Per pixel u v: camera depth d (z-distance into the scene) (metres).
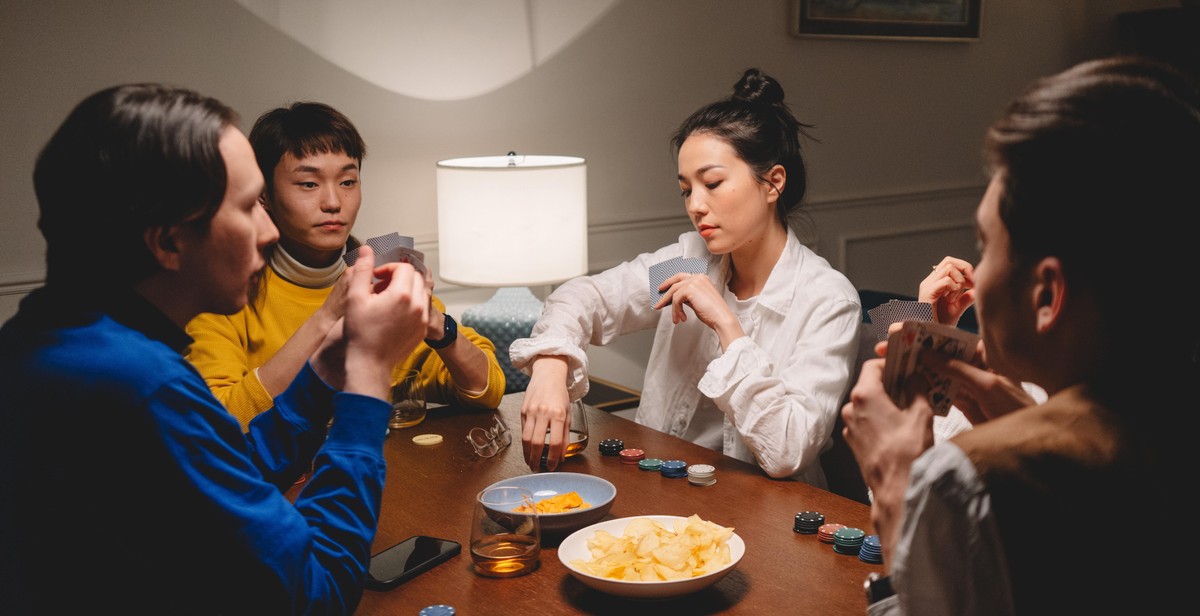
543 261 2.94
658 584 1.18
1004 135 0.72
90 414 0.87
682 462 1.75
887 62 4.41
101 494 0.87
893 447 0.87
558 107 3.58
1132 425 0.71
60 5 2.76
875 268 4.57
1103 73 0.72
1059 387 0.76
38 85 2.76
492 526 1.34
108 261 0.90
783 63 4.09
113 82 2.85
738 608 1.22
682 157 2.03
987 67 4.78
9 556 0.89
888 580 0.84
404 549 1.41
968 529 0.69
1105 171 0.67
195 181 0.89
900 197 4.56
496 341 3.03
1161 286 0.69
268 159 2.15
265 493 0.95
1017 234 0.72
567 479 1.57
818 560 1.36
